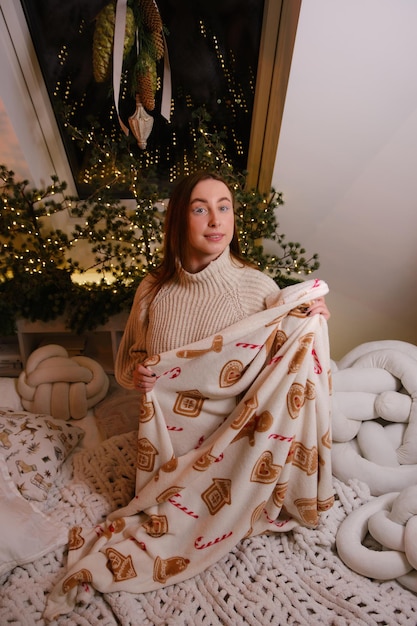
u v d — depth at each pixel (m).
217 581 1.10
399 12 1.15
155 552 1.12
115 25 1.34
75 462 1.42
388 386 1.40
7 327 1.73
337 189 1.61
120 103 1.75
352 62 1.27
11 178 1.59
